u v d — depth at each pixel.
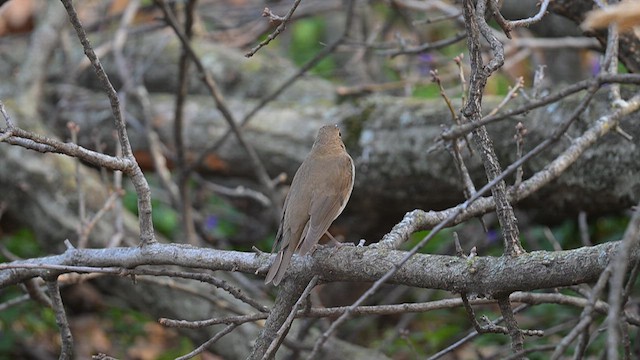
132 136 13.27
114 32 15.78
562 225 12.27
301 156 11.83
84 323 13.81
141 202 6.93
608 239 11.80
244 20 17.59
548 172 7.23
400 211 11.33
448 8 12.56
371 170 10.95
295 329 10.53
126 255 7.02
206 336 11.00
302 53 17.78
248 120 11.91
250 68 14.09
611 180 9.19
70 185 11.96
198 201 14.40
